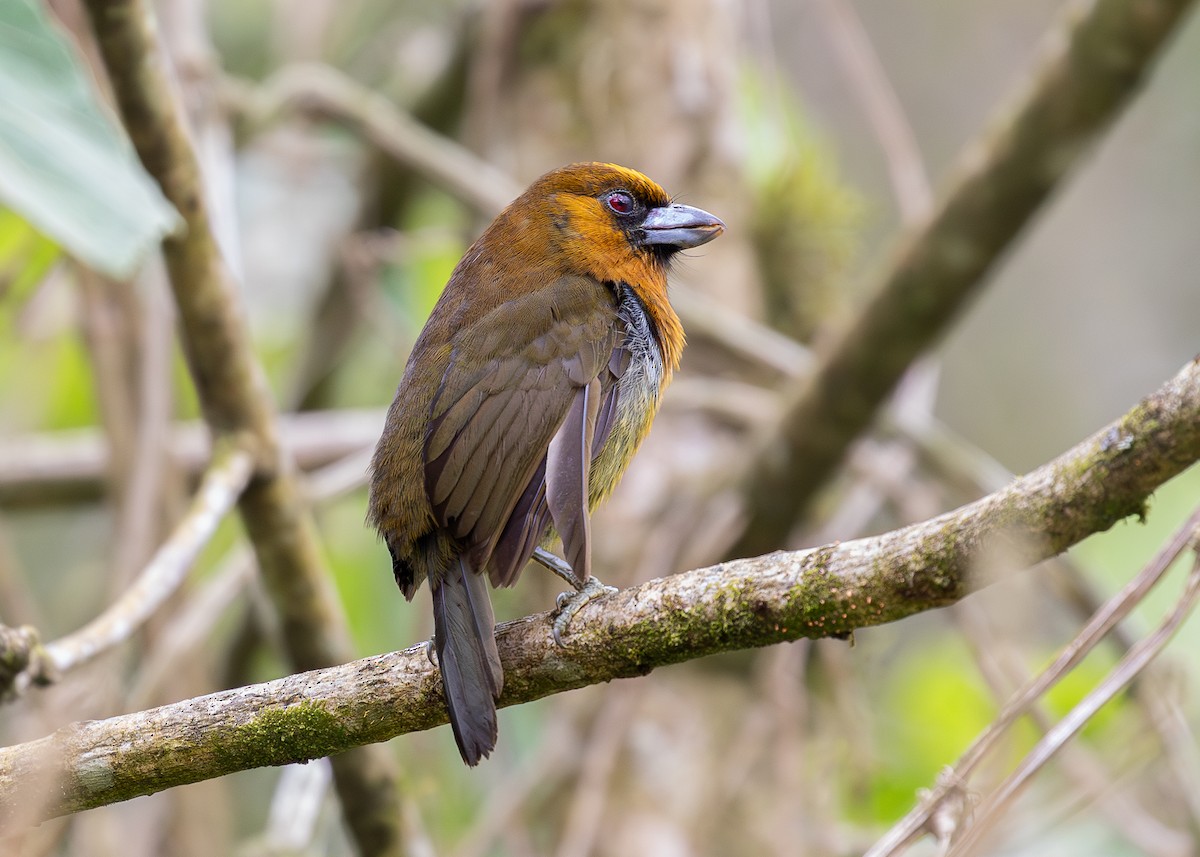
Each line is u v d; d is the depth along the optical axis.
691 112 12.95
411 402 7.51
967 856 5.41
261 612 11.19
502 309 7.84
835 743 11.29
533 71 13.20
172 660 9.80
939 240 9.53
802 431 10.36
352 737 6.30
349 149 13.71
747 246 12.88
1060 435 15.87
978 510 5.27
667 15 13.14
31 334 12.20
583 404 7.50
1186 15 8.92
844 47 11.40
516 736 11.89
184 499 11.53
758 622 5.71
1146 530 12.58
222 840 10.56
